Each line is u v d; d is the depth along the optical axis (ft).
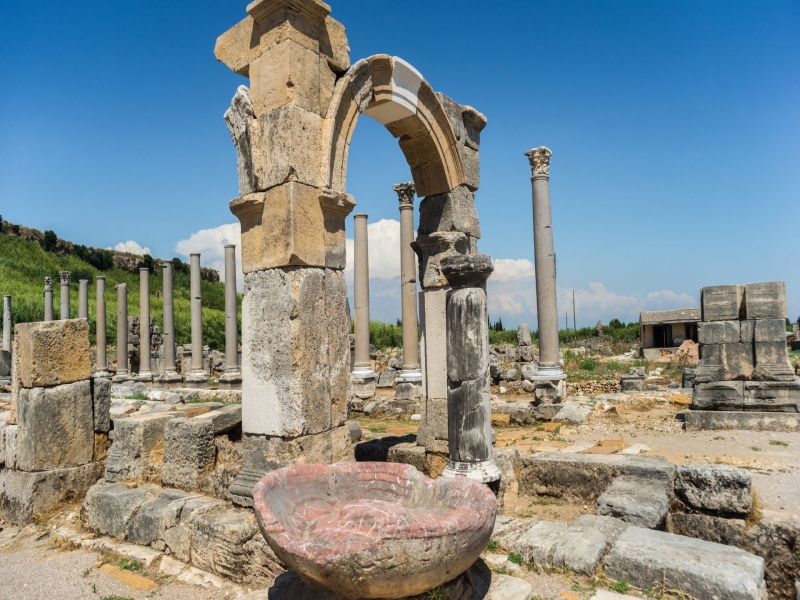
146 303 82.48
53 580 20.59
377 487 17.31
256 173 22.06
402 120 27.86
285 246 21.06
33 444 27.45
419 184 30.14
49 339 28.27
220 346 136.77
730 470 20.26
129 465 27.58
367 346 59.82
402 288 56.80
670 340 131.13
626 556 16.16
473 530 13.01
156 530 22.13
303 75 21.98
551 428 41.98
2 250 185.78
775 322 38.91
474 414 22.63
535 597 15.37
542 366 47.01
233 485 21.95
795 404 37.68
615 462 24.31
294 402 20.70
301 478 16.80
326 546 12.38
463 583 14.71
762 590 14.85
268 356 21.43
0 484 28.94
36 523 26.89
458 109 30.50
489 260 22.90
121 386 61.31
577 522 19.61
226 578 19.47
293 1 21.71
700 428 39.11
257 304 21.95
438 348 28.66
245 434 22.16
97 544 23.38
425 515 14.87
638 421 42.83
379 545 12.01
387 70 25.98
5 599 19.22
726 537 19.71
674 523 20.93
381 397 57.41
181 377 76.38
